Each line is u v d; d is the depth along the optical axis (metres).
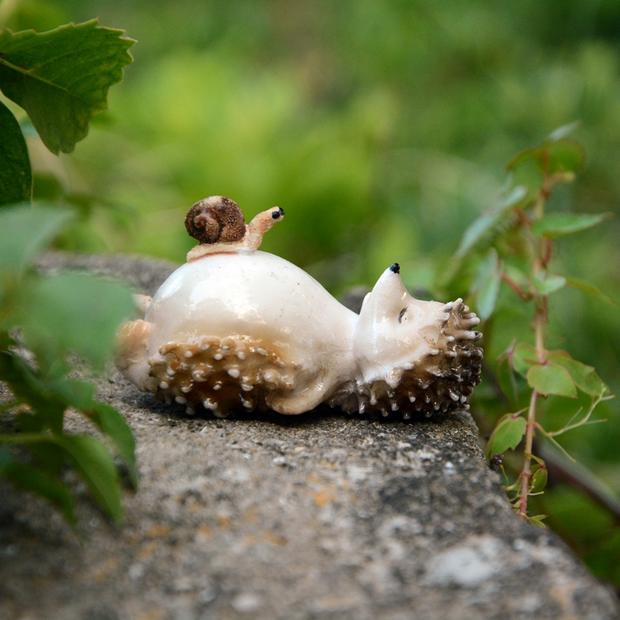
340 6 1.50
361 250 1.06
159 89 1.16
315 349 0.49
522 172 0.68
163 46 1.48
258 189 1.02
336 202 1.04
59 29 0.48
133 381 0.49
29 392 0.44
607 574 0.61
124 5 1.52
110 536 0.43
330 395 0.50
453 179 1.16
